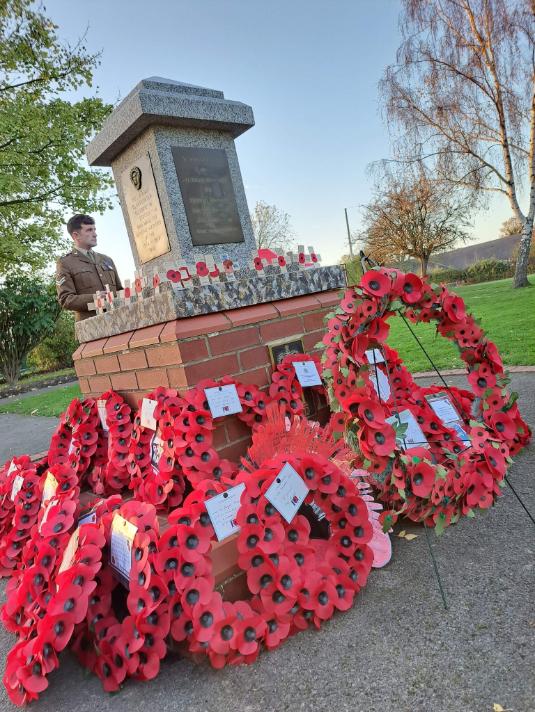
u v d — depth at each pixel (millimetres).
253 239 3584
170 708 1446
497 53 14297
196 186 3285
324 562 1777
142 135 3246
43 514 2332
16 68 12547
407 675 1381
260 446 2125
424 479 1822
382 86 15711
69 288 3885
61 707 1555
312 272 2910
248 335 2467
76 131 13039
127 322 2641
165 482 2186
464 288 22016
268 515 1738
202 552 1688
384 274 2020
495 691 1270
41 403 10133
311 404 2752
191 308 2281
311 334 2758
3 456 5840
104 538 1848
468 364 2521
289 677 1469
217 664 1540
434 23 14508
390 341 9188
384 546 2006
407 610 1660
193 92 3273
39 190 13531
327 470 1859
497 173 15664
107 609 1789
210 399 2189
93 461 2930
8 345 14906
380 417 1808
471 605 1616
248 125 3400
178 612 1649
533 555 1827
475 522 2154
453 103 15070
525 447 2852
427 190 23312
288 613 1646
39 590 1916
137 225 3559
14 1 11555
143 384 2557
